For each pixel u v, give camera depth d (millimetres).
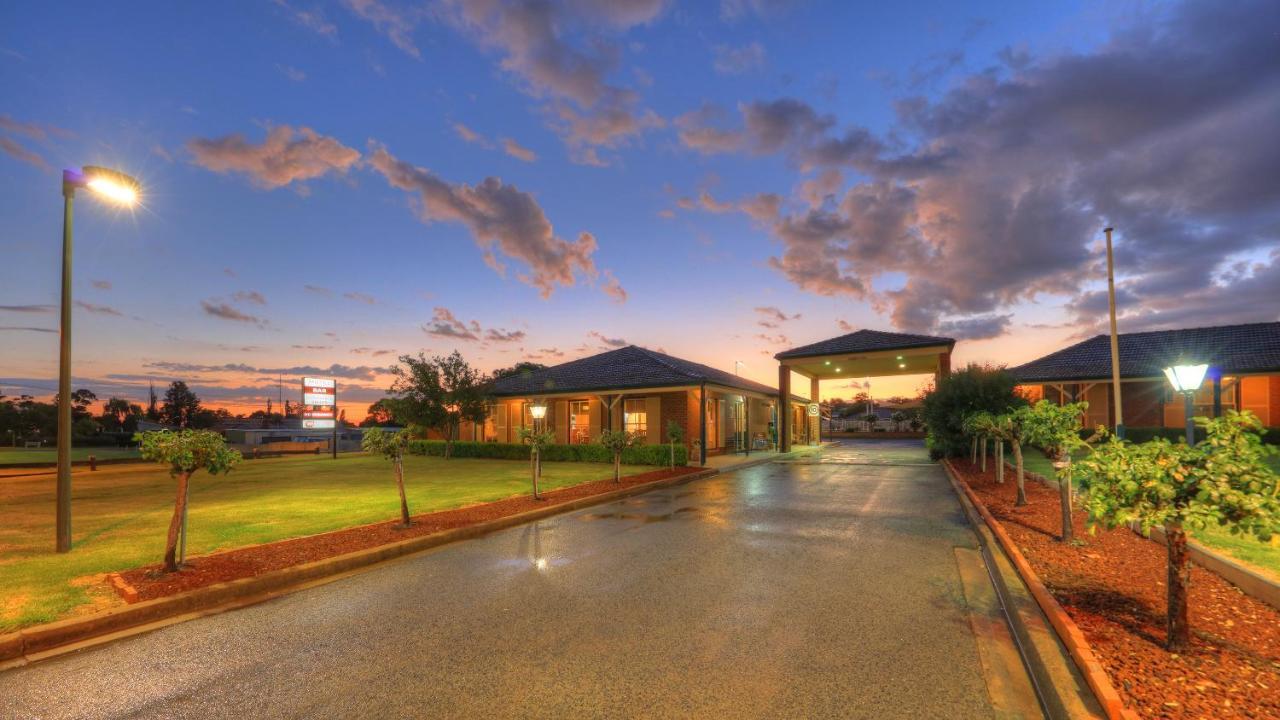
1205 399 21469
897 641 4273
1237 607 4414
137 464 24891
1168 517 3465
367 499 11414
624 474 16391
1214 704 2986
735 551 7191
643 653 4086
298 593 5562
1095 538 7043
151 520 9055
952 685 3590
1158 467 3613
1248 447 3459
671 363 24984
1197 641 3777
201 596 5211
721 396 26188
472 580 5977
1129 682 3244
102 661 4078
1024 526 7895
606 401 24391
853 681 3646
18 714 3389
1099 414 22688
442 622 4754
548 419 26000
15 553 6828
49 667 3990
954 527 8695
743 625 4613
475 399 24297
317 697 3527
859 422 62281
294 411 81500
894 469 18844
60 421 6980
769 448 29891
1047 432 8211
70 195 7289
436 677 3762
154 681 3770
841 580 5875
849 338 27328
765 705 3355
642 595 5418
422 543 7402
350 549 6852
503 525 8852
